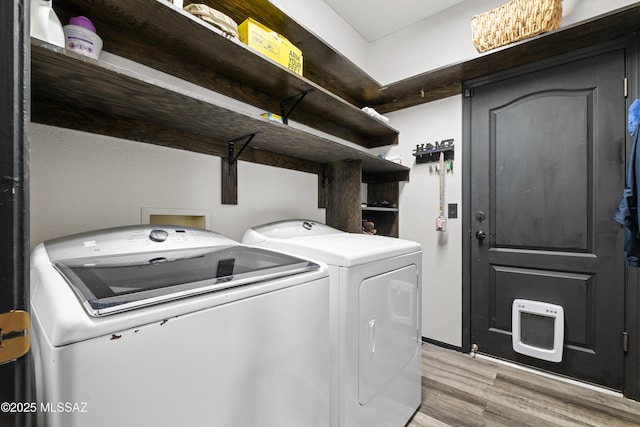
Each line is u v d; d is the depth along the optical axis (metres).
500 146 2.03
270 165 1.73
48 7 0.70
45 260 0.71
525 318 1.93
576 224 1.76
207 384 0.59
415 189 2.44
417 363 1.50
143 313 0.50
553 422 1.41
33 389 0.48
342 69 2.00
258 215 1.67
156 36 1.13
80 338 0.43
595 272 1.70
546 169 1.86
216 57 1.29
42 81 0.80
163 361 0.52
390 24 2.45
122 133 1.12
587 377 1.72
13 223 0.38
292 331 0.80
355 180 1.99
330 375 1.05
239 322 0.65
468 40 2.14
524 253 1.94
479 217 2.11
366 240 1.44
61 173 0.99
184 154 1.33
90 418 0.44
